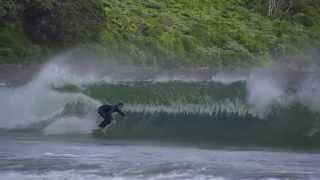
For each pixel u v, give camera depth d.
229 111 86.88
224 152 63.66
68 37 199.62
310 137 75.62
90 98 90.62
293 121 83.06
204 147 67.81
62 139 72.06
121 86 91.19
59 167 53.31
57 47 198.25
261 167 54.19
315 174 51.12
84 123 84.44
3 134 75.81
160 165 54.72
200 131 79.94
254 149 66.62
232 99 87.31
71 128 81.00
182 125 83.56
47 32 196.75
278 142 72.25
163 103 89.69
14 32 193.00
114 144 68.75
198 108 88.50
